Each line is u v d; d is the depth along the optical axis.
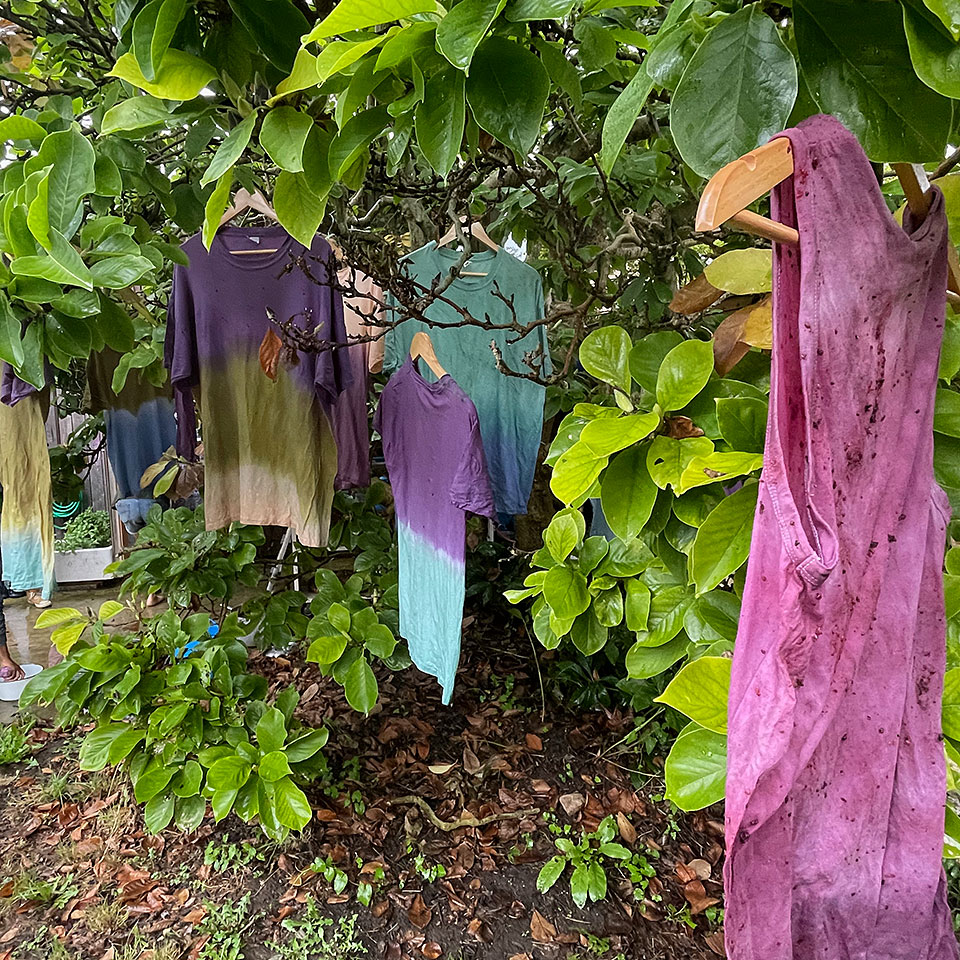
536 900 2.34
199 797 2.30
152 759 2.40
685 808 0.84
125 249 1.21
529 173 1.97
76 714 2.37
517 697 3.47
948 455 0.88
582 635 1.46
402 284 1.57
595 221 2.65
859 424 0.62
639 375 1.09
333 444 2.09
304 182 0.97
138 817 2.71
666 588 1.26
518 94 0.77
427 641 2.07
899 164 0.63
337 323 1.93
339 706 3.42
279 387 1.99
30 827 2.70
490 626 4.07
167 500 3.51
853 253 0.57
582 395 2.59
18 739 3.21
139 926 2.22
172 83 0.90
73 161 1.03
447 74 0.78
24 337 1.24
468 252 1.90
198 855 2.52
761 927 0.67
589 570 1.40
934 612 0.71
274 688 3.63
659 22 1.44
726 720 0.80
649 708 2.99
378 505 3.74
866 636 0.67
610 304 1.81
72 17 1.80
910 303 0.64
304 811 2.10
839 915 0.71
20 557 2.47
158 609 4.88
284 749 2.33
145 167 1.56
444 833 2.64
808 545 0.56
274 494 2.09
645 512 0.99
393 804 2.78
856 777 0.70
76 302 1.17
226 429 2.06
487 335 2.07
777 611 0.60
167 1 0.83
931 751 0.71
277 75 1.01
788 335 0.58
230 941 2.15
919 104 0.58
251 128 0.90
